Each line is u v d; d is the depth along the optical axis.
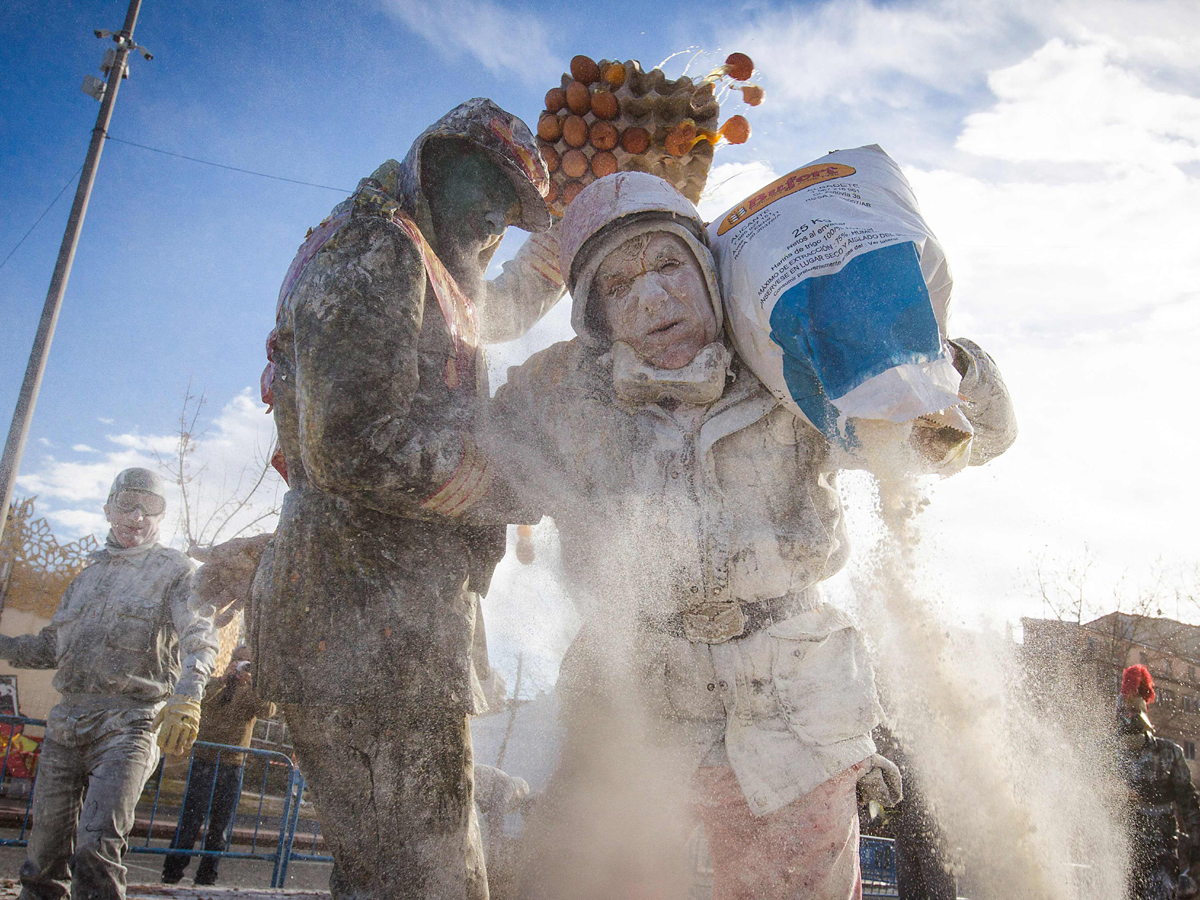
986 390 2.21
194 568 3.78
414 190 2.06
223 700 5.21
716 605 1.99
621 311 2.07
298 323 1.71
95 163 9.41
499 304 2.64
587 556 2.09
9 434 8.56
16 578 9.75
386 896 1.71
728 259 2.10
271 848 6.48
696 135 2.63
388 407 1.66
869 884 6.49
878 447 1.97
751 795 1.91
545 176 2.22
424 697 1.76
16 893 3.73
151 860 6.25
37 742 8.38
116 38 9.77
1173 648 18.05
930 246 1.99
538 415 2.15
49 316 8.88
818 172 2.11
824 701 1.95
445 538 1.89
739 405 2.08
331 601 1.77
